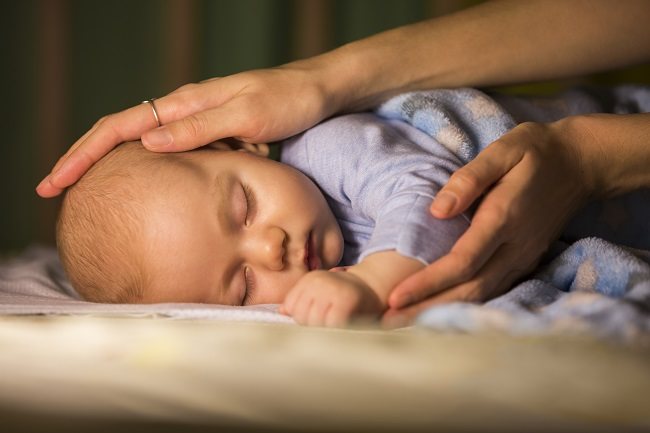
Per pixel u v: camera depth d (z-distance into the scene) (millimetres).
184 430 607
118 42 2572
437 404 603
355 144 1135
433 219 941
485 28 1284
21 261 1662
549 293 906
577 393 606
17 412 636
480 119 1172
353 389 629
